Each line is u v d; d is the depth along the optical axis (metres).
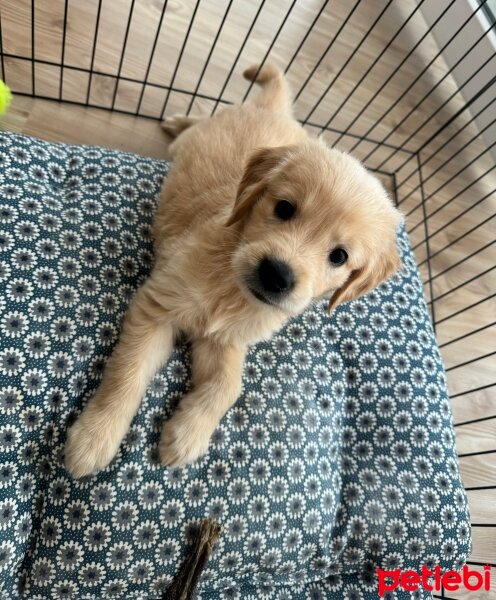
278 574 0.39
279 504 0.38
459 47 0.87
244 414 0.40
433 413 0.46
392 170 0.77
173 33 0.67
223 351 0.40
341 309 0.49
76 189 0.44
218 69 0.67
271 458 0.39
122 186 0.45
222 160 0.44
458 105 0.86
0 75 0.54
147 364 0.37
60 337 0.36
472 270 0.74
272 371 0.43
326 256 0.34
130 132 0.59
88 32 0.61
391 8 0.88
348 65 0.79
